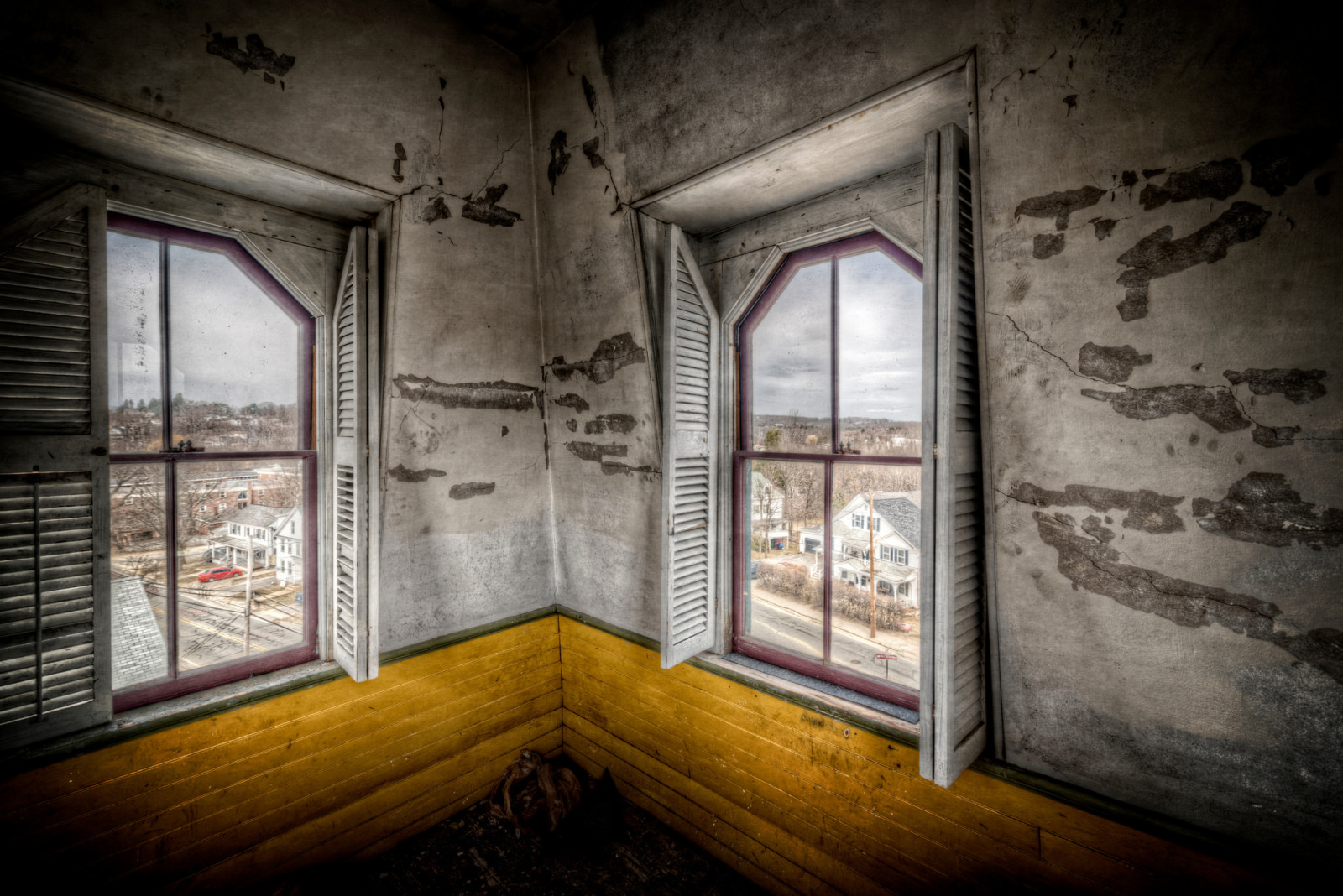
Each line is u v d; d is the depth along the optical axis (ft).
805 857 6.91
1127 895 4.70
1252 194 3.87
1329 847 3.91
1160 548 4.40
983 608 5.39
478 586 8.89
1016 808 5.27
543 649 9.73
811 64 5.85
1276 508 3.93
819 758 6.77
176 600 6.77
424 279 7.82
